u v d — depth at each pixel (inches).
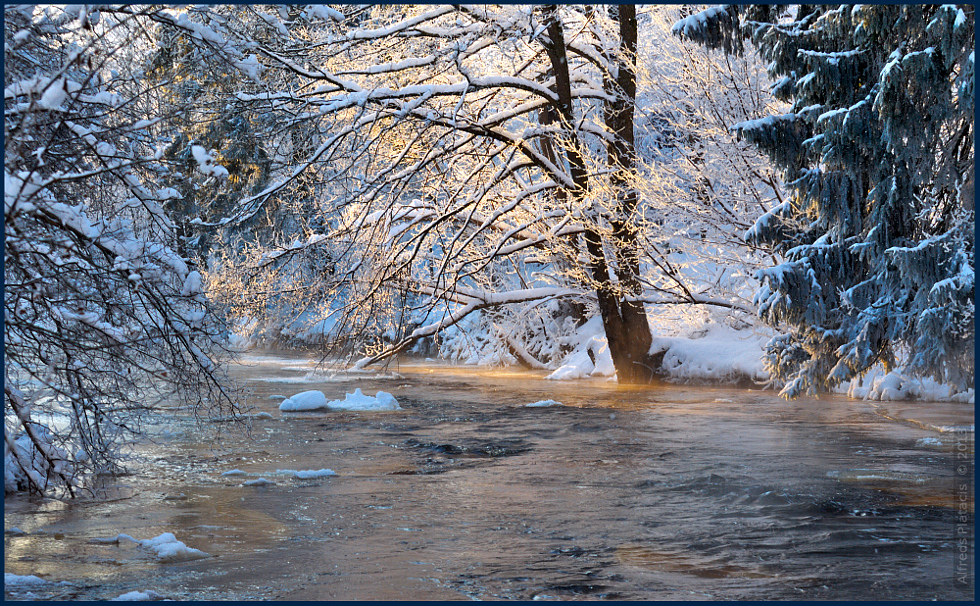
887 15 521.3
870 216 560.4
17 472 352.5
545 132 820.0
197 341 354.6
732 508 324.5
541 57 893.2
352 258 798.5
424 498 348.8
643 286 874.1
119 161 301.1
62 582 230.4
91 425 333.1
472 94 864.9
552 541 277.9
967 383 520.4
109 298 304.2
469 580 233.6
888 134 518.9
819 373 610.9
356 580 234.2
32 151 268.4
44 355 307.0
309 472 402.3
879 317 560.7
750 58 817.5
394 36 748.6
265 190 718.5
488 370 1160.8
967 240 522.3
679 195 823.7
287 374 1048.8
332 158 728.3
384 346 878.4
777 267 590.6
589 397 775.1
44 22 277.0
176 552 263.6
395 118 717.3
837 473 390.9
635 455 455.8
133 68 302.5
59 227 286.4
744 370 842.8
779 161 601.0
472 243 910.4
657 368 894.4
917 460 425.4
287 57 689.6
